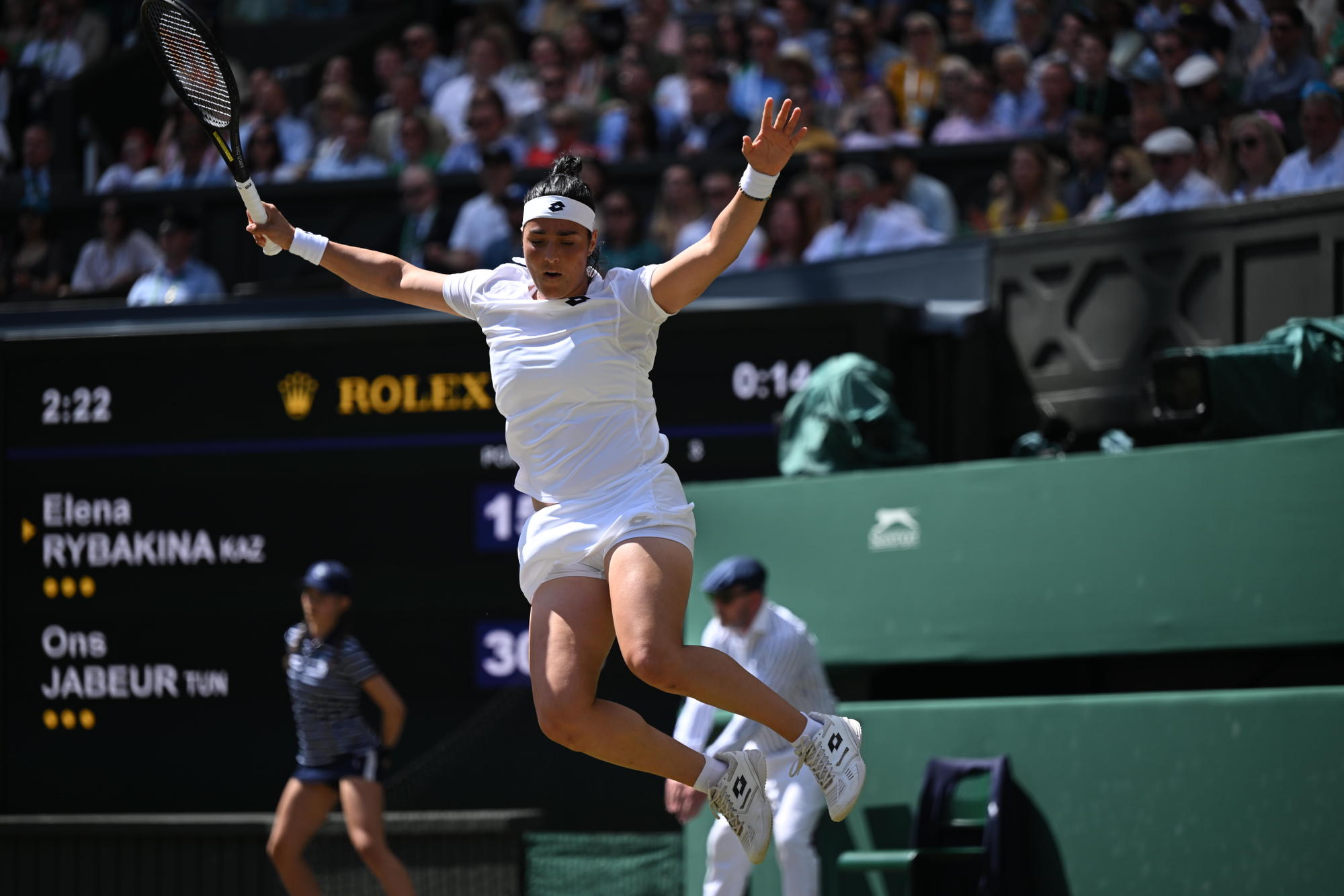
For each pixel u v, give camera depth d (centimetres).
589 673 1062
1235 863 1520
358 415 2391
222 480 2425
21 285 3170
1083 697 1631
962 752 1694
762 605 1741
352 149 3353
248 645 2397
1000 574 1717
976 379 2338
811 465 1978
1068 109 2823
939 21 3509
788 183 2838
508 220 2767
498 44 3550
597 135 3294
